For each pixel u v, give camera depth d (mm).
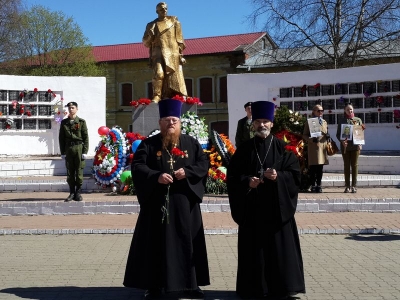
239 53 41188
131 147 13625
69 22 44344
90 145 20172
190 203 6195
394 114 17906
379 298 6012
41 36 43812
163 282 5922
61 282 6848
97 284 6770
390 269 7250
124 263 7754
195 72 42656
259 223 6145
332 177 14711
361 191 13188
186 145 6434
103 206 11516
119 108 44969
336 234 9508
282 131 13531
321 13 31344
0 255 8242
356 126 12742
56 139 20047
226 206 11492
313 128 12609
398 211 11406
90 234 9727
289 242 6105
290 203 6105
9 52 41781
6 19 41062
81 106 20188
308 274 7055
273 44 33938
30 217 11242
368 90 18359
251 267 6125
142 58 43938
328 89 19031
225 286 6664
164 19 16203
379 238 9180
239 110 20297
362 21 31000
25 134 19625
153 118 15828
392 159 16031
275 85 19797
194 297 6195
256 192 6191
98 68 44562
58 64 43469
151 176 6066
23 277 7070
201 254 6148
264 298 6141
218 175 12773
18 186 14117
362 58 32719
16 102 19359
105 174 13531
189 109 15500
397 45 31531
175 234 6020
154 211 6133
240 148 6441
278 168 6227
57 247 8742
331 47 33719
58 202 11594
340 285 6543
